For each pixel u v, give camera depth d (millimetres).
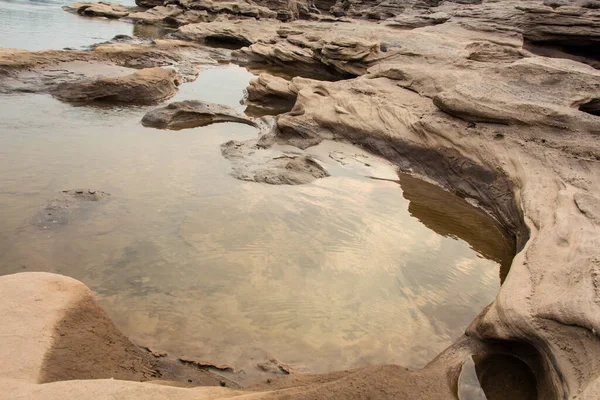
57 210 8406
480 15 25500
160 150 11742
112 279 6785
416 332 6246
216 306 6402
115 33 31906
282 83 17109
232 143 12383
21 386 3457
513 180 9758
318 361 5625
